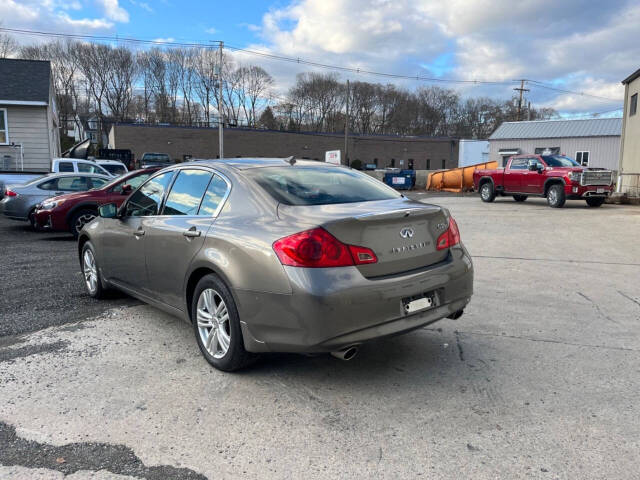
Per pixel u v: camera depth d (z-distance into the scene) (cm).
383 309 306
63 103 7712
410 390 328
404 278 319
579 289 596
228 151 5309
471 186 3428
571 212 1546
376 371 359
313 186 373
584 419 288
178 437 271
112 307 516
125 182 1040
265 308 309
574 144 3816
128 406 305
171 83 8381
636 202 1856
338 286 292
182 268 377
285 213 326
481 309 513
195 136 5175
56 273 678
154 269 416
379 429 279
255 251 313
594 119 3872
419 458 251
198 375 350
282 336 305
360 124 9131
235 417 293
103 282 518
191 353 391
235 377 347
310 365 370
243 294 319
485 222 1289
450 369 362
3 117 1961
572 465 243
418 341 420
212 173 393
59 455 254
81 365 366
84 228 550
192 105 8531
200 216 378
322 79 8662
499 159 4169
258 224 327
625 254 825
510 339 423
